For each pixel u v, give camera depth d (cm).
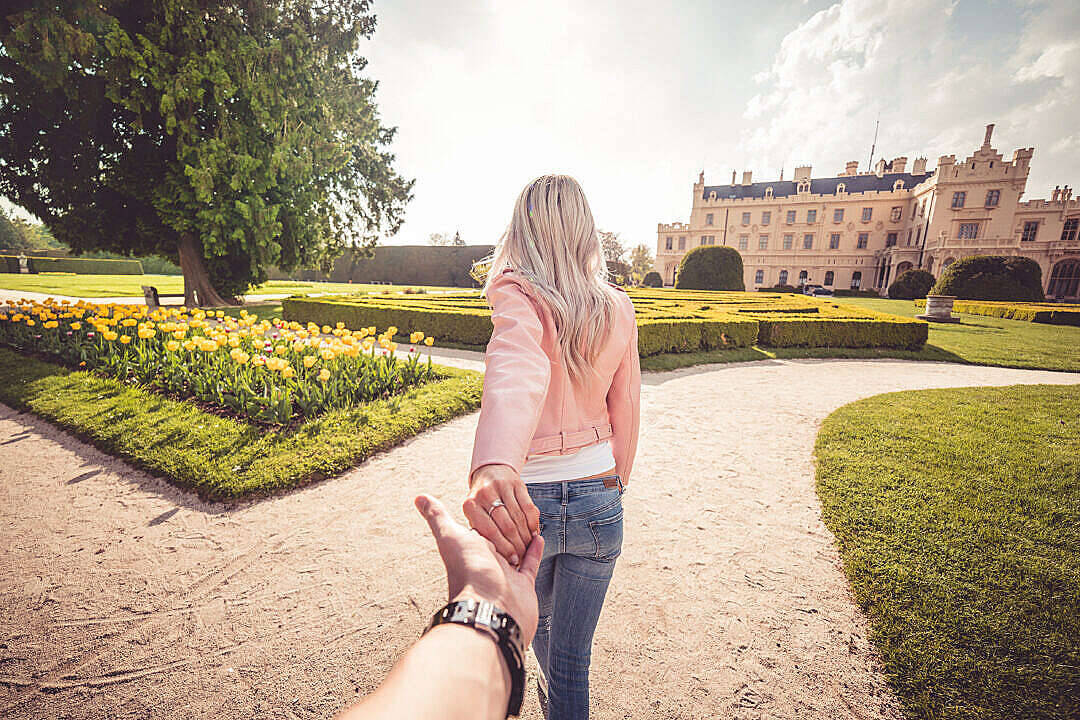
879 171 6294
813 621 248
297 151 1669
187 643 229
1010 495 371
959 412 620
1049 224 5075
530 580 64
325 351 546
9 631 233
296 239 1805
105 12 1352
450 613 48
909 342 1250
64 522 323
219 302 1833
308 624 243
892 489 384
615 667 221
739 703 202
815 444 501
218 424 466
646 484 415
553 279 126
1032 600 249
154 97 1452
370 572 284
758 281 6512
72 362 694
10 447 434
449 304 1378
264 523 331
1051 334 1605
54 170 1504
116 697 201
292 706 199
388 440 464
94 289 2511
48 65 1238
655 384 798
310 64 1700
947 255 5044
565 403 129
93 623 239
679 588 277
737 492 401
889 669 213
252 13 1523
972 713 189
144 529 318
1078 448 479
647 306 1534
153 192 1529
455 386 634
